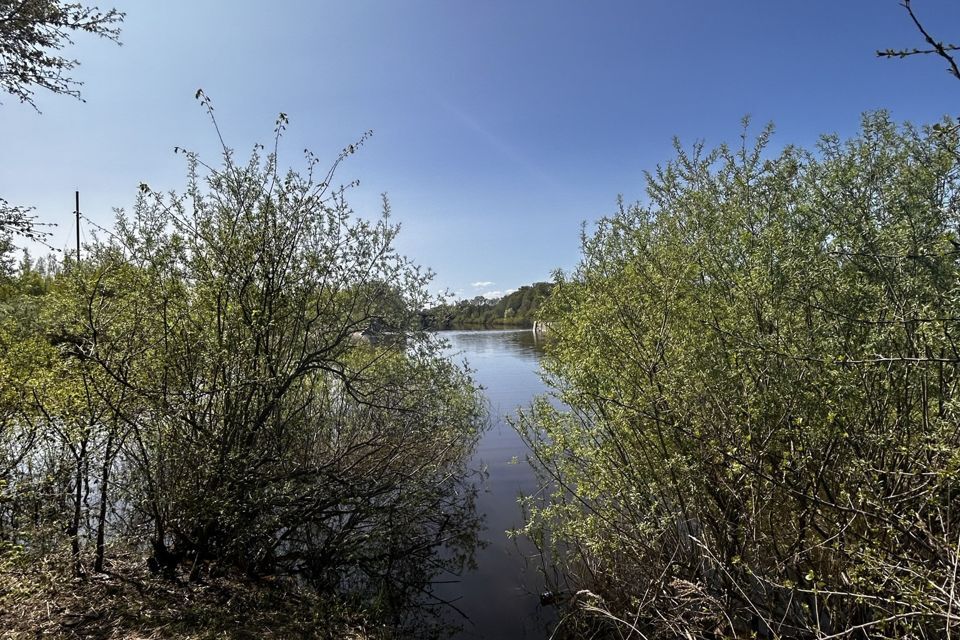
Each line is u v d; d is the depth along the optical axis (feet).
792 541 13.23
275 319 18.01
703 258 14.92
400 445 22.95
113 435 14.87
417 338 21.88
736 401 12.57
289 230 18.42
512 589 20.40
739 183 14.84
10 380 15.52
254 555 18.94
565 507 18.03
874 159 13.70
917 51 6.48
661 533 14.49
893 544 10.84
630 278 16.48
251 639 14.14
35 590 14.25
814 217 13.17
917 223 11.52
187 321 17.17
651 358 14.51
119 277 16.49
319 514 21.16
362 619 17.60
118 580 15.78
